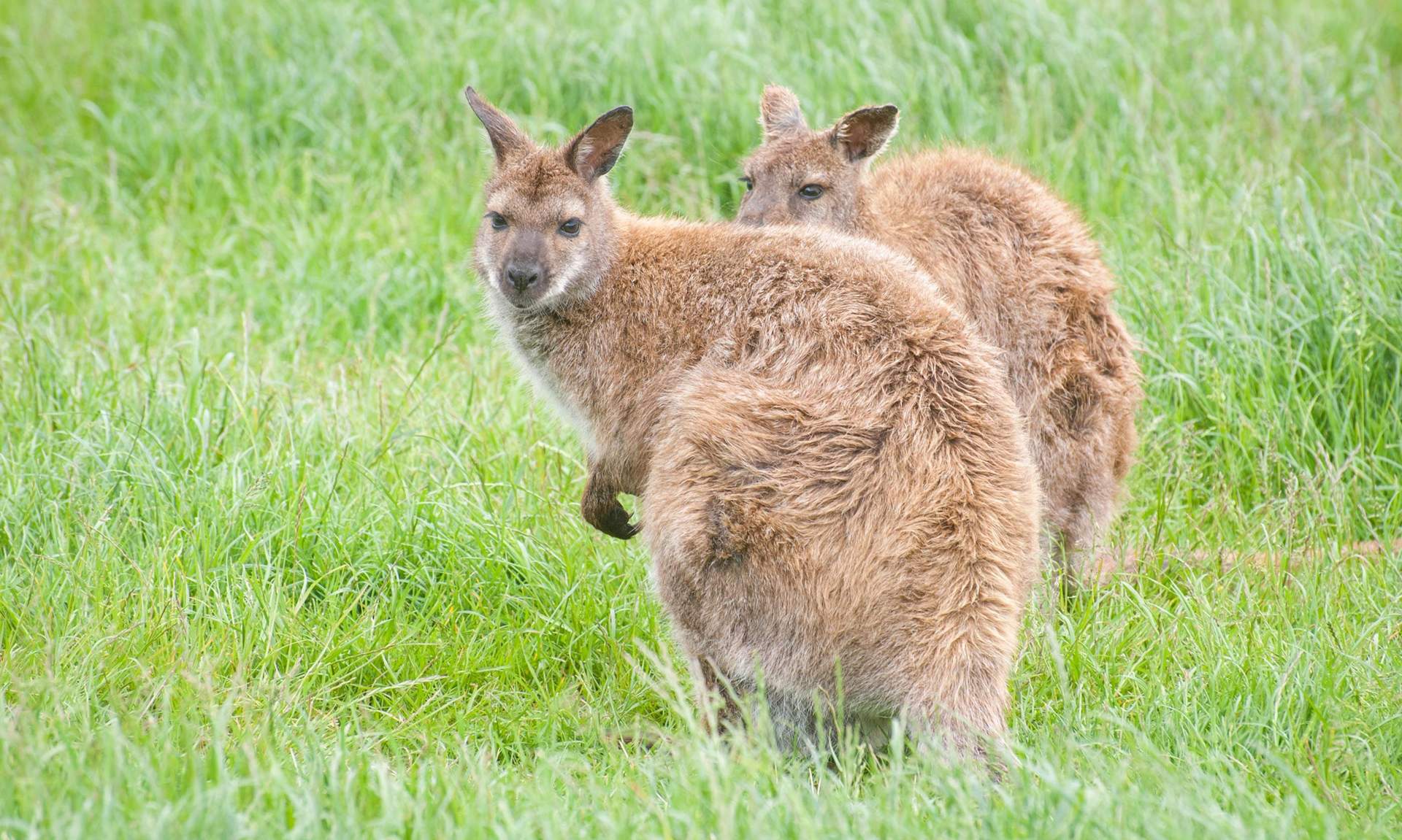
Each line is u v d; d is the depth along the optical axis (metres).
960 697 7.84
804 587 8.09
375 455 11.34
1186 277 13.28
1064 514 11.34
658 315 9.39
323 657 9.38
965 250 11.45
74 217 15.52
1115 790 7.14
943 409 8.29
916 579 7.93
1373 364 12.58
